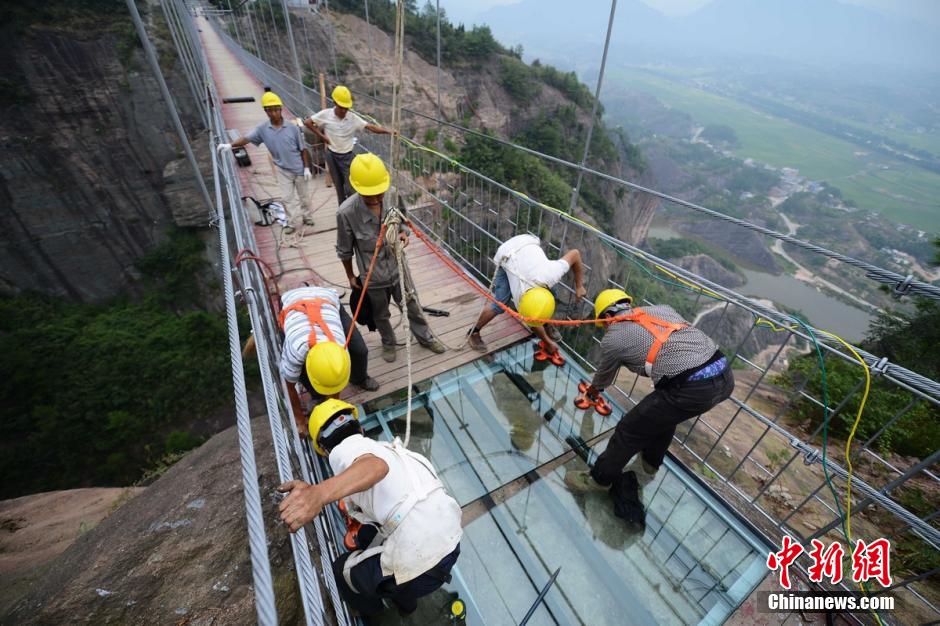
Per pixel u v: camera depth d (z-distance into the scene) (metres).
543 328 3.81
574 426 3.47
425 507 1.87
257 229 6.00
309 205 5.99
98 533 4.25
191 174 30.91
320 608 1.35
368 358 3.90
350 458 1.80
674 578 2.61
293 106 11.13
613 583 2.58
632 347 2.57
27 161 26.50
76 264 29.00
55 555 6.82
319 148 7.75
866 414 5.22
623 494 2.98
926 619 2.78
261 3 31.70
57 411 21.23
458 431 3.36
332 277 5.00
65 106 27.09
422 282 5.01
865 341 9.55
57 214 27.72
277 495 3.91
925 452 4.80
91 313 29.25
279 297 4.18
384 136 7.11
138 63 29.14
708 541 2.80
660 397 2.50
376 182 2.95
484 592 2.52
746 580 2.61
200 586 3.33
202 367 24.06
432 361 3.88
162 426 22.45
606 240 3.32
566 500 2.99
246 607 3.17
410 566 1.87
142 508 4.34
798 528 3.76
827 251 2.29
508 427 3.43
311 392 2.78
